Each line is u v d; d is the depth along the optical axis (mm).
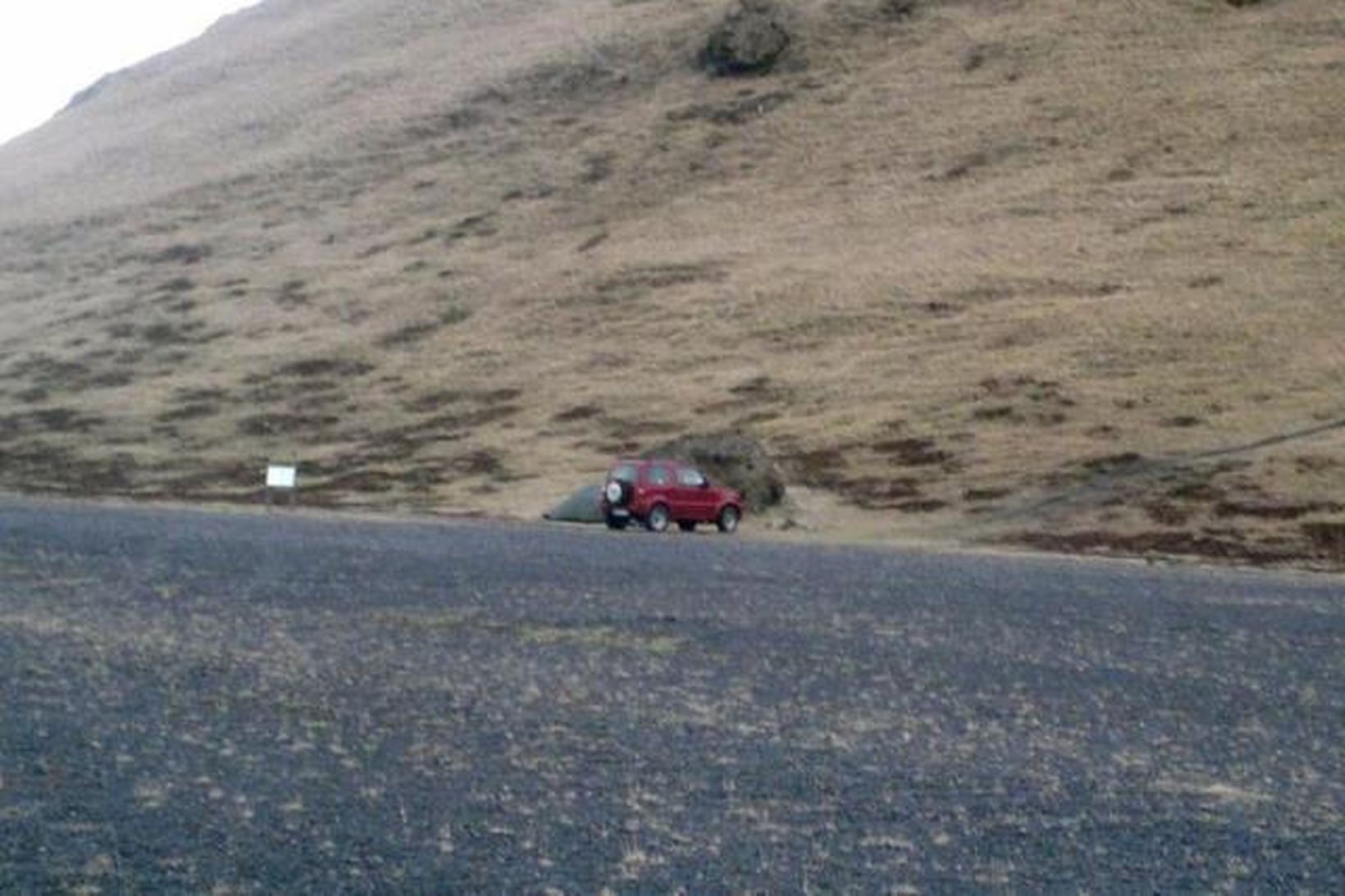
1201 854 11969
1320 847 12312
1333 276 66312
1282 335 62281
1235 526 47719
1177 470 52938
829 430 61312
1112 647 24000
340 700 17656
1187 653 23656
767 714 17406
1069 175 81688
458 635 23141
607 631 23859
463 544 40750
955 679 20375
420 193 101125
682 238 85875
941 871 11266
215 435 71875
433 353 78500
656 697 18328
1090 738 16688
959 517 51250
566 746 15430
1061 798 13766
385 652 21359
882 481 55906
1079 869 11445
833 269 77688
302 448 68375
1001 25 100188
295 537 41844
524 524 51625
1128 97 88125
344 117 117125
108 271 100938
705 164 94375
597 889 10562
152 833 11820
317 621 24391
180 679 18812
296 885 10523
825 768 14727
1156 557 44812
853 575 34969
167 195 112188
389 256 93000
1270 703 19312
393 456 65500
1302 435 54375
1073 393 60906
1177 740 16703
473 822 12352
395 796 13195
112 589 28438
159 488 63938
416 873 10867
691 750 15383
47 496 61250
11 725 15688
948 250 76812
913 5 105688
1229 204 74750
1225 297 66250
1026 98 91000
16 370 85750
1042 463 55281
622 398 68500
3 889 10281
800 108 97625
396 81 121812
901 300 72812
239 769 14078
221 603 26516
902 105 94188
